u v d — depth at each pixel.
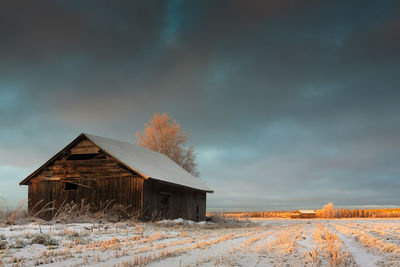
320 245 10.62
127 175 23.58
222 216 34.25
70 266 6.55
